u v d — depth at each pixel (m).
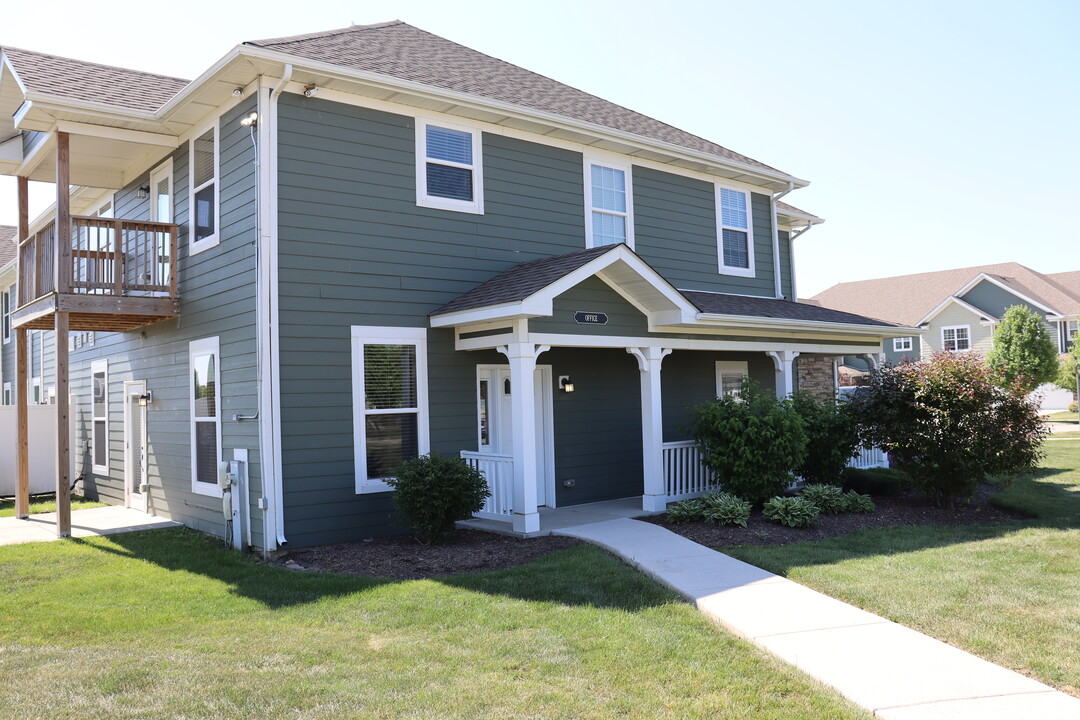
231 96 9.88
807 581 7.22
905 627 5.89
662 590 7.00
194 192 11.02
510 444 11.60
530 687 4.85
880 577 7.30
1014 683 4.77
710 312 11.82
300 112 9.59
